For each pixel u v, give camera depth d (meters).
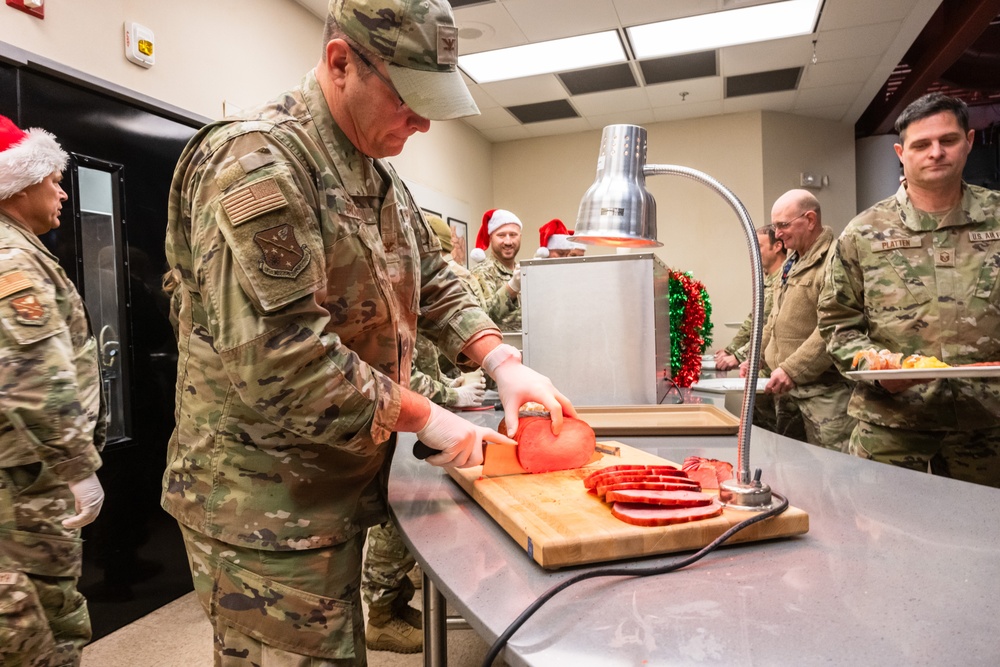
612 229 0.91
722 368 3.74
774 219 2.94
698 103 5.79
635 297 1.83
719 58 4.80
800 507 0.94
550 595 0.63
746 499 0.81
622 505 0.82
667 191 6.27
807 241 2.88
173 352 2.67
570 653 0.54
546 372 1.88
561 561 0.71
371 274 0.95
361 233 0.93
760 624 0.58
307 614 0.92
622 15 4.07
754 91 5.52
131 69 2.51
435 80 0.85
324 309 0.84
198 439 0.95
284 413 0.82
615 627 0.59
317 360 0.81
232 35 3.10
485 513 0.95
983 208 1.80
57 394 1.44
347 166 0.93
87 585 2.27
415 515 0.95
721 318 6.11
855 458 1.26
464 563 0.75
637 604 0.63
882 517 0.89
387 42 0.83
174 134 2.72
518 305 2.92
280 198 0.79
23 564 1.48
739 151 6.08
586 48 4.55
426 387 1.80
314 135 0.91
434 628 1.17
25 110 2.09
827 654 0.53
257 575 0.92
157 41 2.64
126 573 2.42
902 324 1.85
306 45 3.75
